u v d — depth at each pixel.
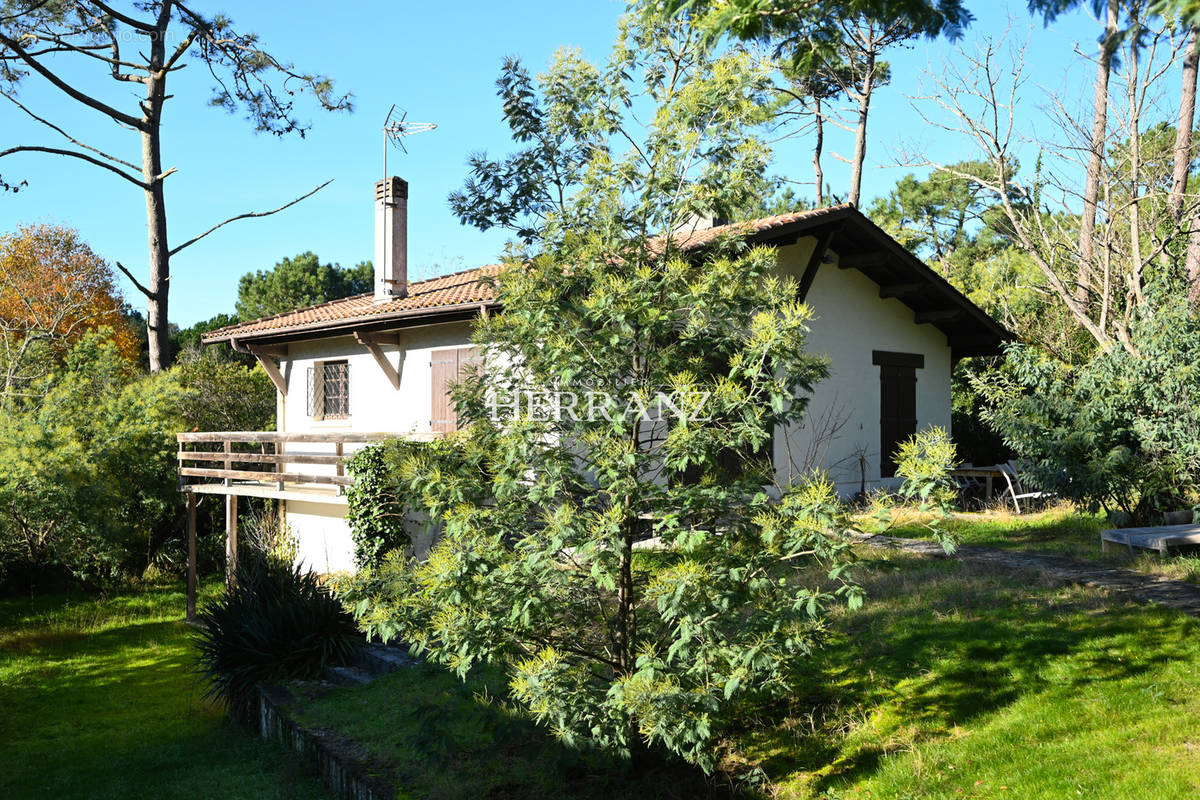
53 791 7.58
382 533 11.27
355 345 15.62
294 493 13.02
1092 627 6.74
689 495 5.04
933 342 17.00
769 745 5.79
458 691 6.57
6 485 15.05
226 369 22.08
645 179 5.64
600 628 5.93
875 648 6.84
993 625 6.96
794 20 4.32
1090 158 15.80
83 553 15.88
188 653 12.67
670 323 5.29
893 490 15.00
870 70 24.27
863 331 15.44
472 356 12.95
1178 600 7.31
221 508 18.64
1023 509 13.98
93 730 9.55
